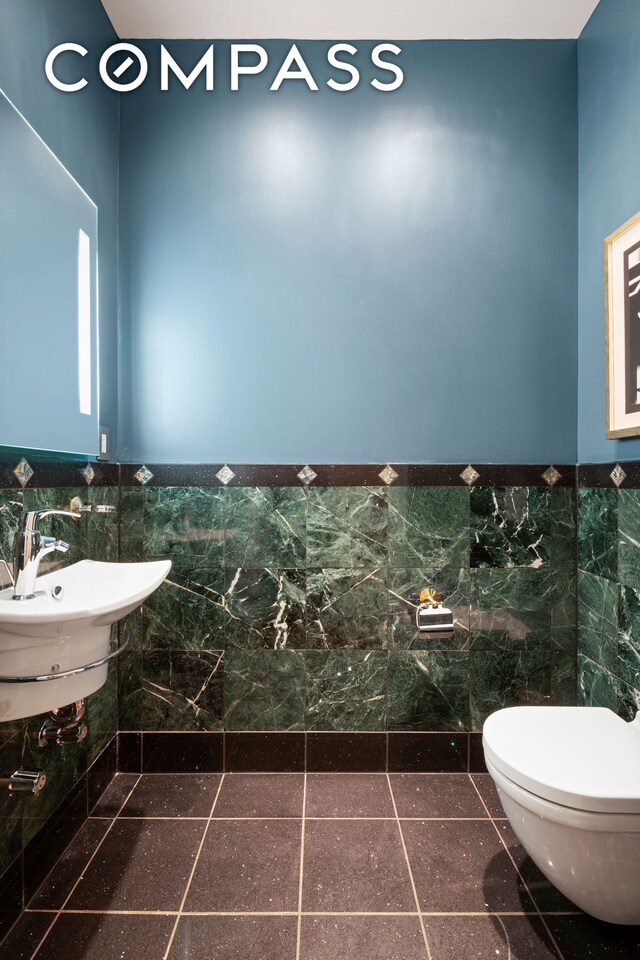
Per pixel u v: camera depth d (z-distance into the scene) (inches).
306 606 79.3
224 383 79.6
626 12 67.5
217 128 79.5
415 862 60.2
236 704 79.2
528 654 79.6
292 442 79.5
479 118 79.5
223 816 68.6
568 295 80.0
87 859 60.7
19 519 53.7
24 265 55.6
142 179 79.6
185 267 79.6
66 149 65.1
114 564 61.9
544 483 79.8
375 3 73.4
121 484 79.6
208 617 79.3
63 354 63.6
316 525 79.5
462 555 79.6
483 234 79.7
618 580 69.6
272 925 51.8
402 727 79.3
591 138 76.5
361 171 79.5
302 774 78.5
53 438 61.1
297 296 79.5
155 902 54.6
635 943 49.9
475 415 79.9
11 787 46.5
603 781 45.5
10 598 50.7
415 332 79.6
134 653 79.0
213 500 79.4
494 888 56.5
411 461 79.7
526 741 52.2
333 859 60.7
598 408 75.2
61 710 53.0
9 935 50.6
